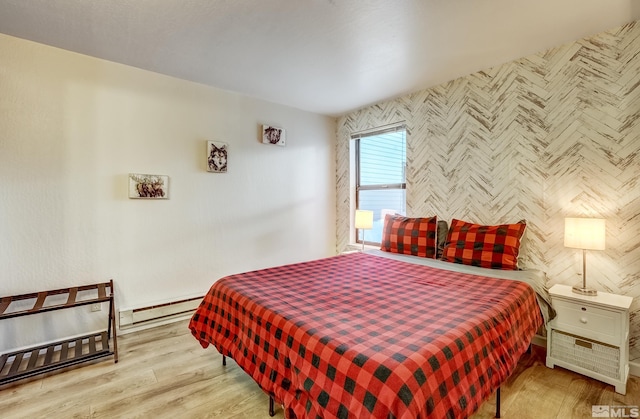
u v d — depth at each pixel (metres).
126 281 2.63
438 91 3.06
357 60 2.51
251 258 3.42
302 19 1.93
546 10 1.83
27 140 2.19
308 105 3.70
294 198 3.80
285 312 1.48
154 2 1.76
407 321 1.36
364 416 0.96
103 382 1.89
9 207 2.14
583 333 1.92
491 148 2.69
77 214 2.39
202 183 3.04
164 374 1.99
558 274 2.33
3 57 2.10
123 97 2.58
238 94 3.27
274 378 1.35
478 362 1.22
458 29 2.04
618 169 2.05
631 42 1.97
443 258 2.74
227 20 1.94
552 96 2.33
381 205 3.79
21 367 2.02
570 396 1.75
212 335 1.87
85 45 2.26
